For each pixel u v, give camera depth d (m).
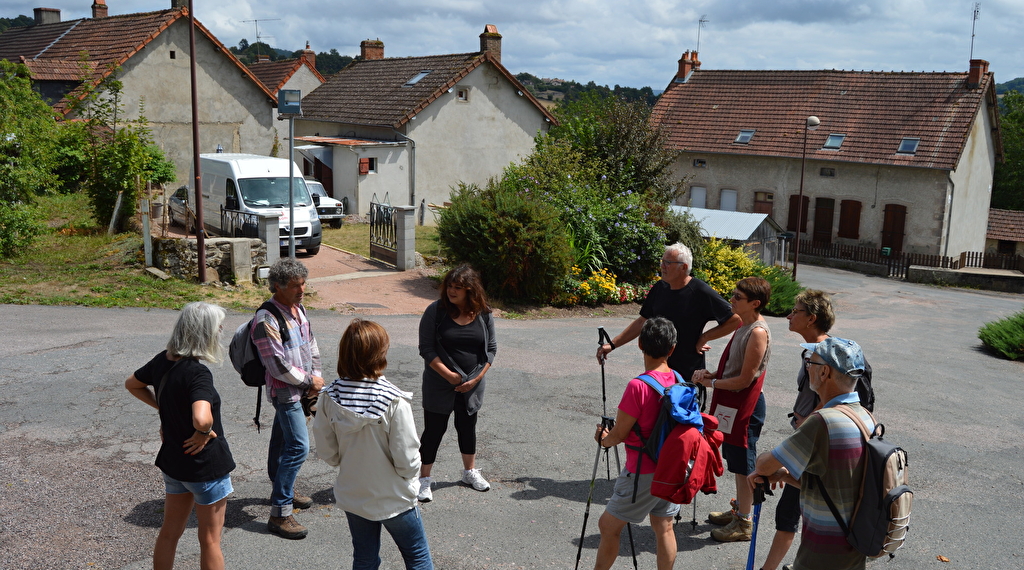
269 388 4.79
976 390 10.18
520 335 12.25
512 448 6.67
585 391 8.70
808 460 3.32
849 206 34.88
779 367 10.96
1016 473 6.67
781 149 35.88
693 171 38.50
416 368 9.22
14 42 30.75
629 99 26.23
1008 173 51.38
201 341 3.78
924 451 7.20
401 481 3.76
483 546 4.83
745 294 4.77
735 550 4.91
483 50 28.95
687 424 3.90
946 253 33.88
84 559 4.39
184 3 24.33
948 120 33.28
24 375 7.77
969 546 5.11
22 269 13.20
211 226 18.59
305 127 32.25
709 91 40.38
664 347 4.05
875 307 23.66
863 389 3.87
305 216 17.55
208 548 3.86
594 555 4.77
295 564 4.47
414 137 27.53
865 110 35.53
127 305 11.45
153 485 5.43
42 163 16.31
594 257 17.09
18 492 5.18
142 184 18.30
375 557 3.85
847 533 3.29
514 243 15.02
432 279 16.05
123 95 23.53
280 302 4.83
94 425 6.50
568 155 20.89
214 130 25.58
